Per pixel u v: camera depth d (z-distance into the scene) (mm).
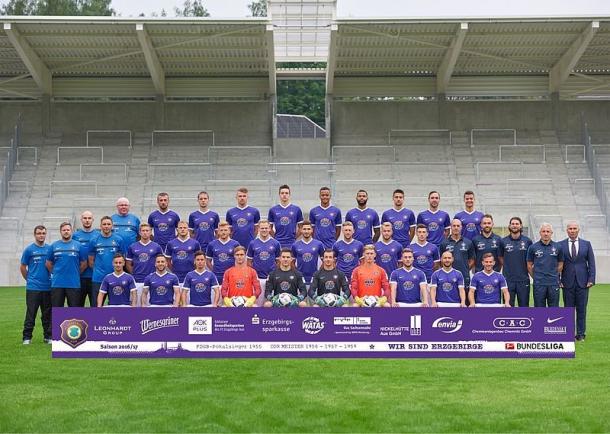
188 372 10492
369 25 30672
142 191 33781
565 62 34156
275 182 34344
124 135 36406
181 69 35625
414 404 8758
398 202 16453
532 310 11117
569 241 14133
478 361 11188
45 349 12727
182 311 11078
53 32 31297
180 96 36719
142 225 15016
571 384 9742
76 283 13680
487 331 11062
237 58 34312
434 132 36688
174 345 11062
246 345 11000
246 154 35844
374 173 34938
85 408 8625
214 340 11039
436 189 34156
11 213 32625
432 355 10992
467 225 16234
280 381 9930
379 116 36938
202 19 29719
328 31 32531
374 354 10984
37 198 33375
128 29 30766
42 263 13547
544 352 11141
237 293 13359
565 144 36188
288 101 59844
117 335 11234
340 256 15117
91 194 33750
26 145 35906
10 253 30578
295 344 10984
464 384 9734
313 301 13141
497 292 13898
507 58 34406
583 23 30516
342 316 10984
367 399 8992
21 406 8719
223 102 36844
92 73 36188
